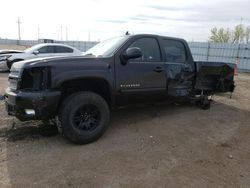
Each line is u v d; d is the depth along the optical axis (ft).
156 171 10.30
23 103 11.34
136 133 14.32
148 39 15.28
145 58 14.96
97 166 10.48
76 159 11.00
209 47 72.38
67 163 10.63
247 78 49.55
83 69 12.29
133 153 11.83
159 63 15.49
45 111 11.51
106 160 11.03
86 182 9.30
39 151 11.63
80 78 12.23
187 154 12.01
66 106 11.88
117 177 9.72
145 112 18.38
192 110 19.67
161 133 14.49
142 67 14.55
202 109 20.10
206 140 13.91
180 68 16.89
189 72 17.74
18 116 11.66
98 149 12.08
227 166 11.04
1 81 30.89
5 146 12.03
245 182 9.80
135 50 13.17
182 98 17.85
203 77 18.95
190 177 9.96
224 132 15.35
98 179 9.53
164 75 15.80
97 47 16.12
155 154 11.84
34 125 14.84
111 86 13.35
